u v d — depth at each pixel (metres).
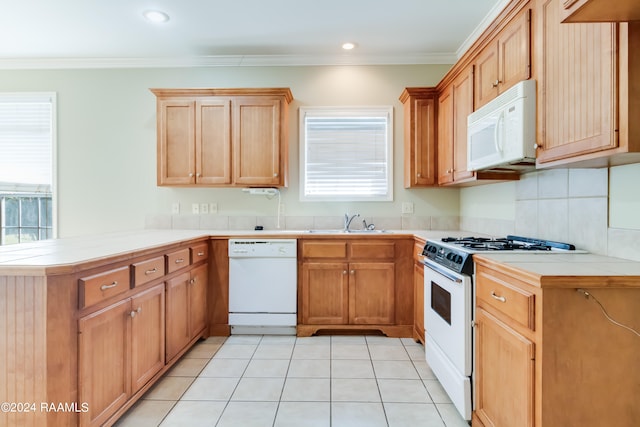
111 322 1.57
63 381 1.30
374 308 2.84
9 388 1.28
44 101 3.42
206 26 2.79
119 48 3.17
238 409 1.83
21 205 3.46
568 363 1.17
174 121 3.08
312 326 2.85
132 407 1.84
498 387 1.45
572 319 1.17
